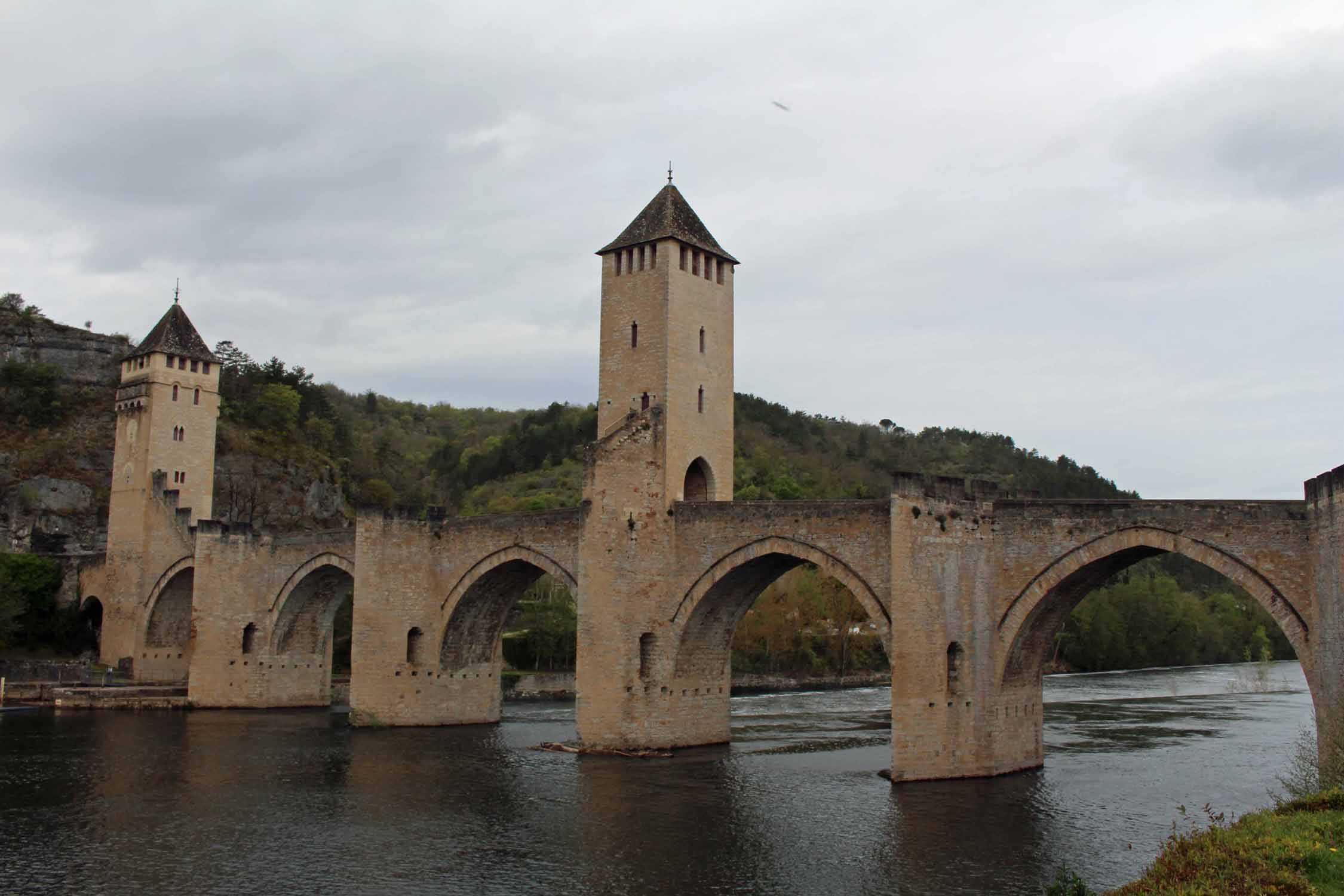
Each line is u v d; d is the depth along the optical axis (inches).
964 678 2292.1
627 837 1892.2
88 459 5940.0
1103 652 5910.4
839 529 2443.4
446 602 3186.5
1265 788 2225.6
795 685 5162.4
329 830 1962.4
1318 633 1865.2
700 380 2842.0
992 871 1674.5
